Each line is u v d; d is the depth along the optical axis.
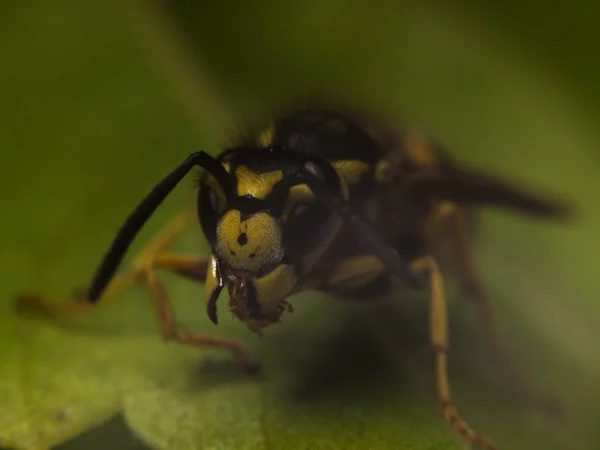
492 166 0.06
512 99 0.06
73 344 0.05
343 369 0.05
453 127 0.06
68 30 0.06
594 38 0.06
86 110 0.06
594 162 0.06
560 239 0.06
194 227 0.05
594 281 0.06
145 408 0.05
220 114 0.06
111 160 0.06
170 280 0.05
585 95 0.06
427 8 0.07
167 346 0.05
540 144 0.06
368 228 0.05
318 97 0.06
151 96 0.06
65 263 0.05
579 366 0.05
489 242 0.06
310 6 0.07
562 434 0.05
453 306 0.06
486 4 0.07
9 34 0.06
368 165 0.05
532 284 0.06
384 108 0.07
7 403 0.05
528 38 0.06
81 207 0.06
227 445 0.05
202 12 0.07
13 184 0.06
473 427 0.05
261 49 0.07
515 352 0.05
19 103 0.06
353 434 0.05
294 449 0.05
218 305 0.05
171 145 0.06
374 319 0.05
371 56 0.07
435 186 0.05
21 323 0.05
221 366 0.05
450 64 0.07
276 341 0.05
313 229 0.05
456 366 0.05
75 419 0.05
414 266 0.05
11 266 0.05
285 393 0.05
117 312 0.05
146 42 0.06
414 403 0.05
